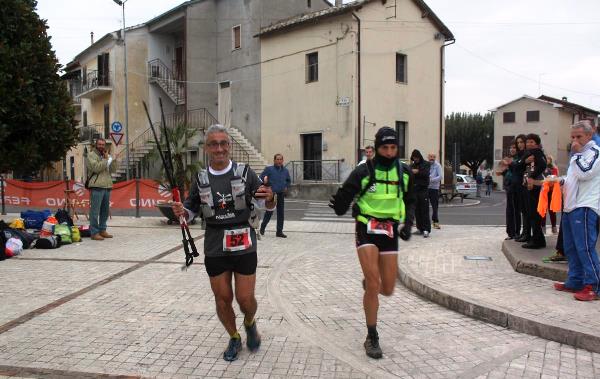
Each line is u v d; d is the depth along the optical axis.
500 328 4.85
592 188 5.18
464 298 5.34
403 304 5.68
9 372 3.87
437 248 8.48
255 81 26.95
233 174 3.99
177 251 8.85
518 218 8.61
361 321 5.06
